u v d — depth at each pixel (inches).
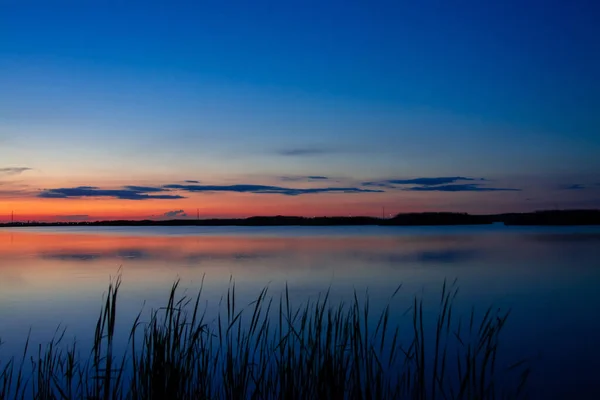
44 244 1424.7
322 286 557.3
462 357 285.9
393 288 542.3
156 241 1556.3
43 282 608.4
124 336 334.3
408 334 335.6
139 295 505.7
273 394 192.4
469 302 463.8
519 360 284.7
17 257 959.6
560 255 925.2
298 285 565.6
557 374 260.7
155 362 168.9
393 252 1013.2
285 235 2023.9
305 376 181.6
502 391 237.9
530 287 551.5
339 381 173.2
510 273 671.8
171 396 166.7
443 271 693.3
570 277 631.8
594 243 1250.6
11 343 326.0
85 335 343.9
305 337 271.4
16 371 262.1
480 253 976.3
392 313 407.5
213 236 1972.2
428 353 290.0
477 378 251.8
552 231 2133.4
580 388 242.4
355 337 172.9
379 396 177.2
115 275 663.8
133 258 915.4
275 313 393.1
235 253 1011.3
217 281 598.9
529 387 242.8
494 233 1966.0
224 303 451.5
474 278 622.8
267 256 933.8
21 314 420.8
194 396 176.4
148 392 169.3
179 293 514.9
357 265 769.6
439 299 475.8
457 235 1812.3
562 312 418.3
